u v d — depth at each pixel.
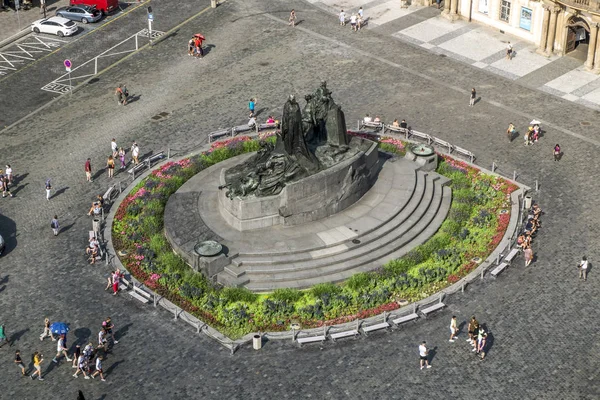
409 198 71.56
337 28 104.94
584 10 90.81
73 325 61.44
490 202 73.56
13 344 59.94
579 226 70.38
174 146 82.88
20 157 82.06
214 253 64.62
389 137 83.06
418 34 103.00
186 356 58.62
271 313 61.62
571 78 92.75
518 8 99.62
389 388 55.56
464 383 55.78
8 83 95.81
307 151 68.56
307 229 68.19
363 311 61.88
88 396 55.66
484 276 65.06
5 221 73.00
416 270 65.25
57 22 105.69
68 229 71.88
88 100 91.88
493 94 90.38
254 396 55.34
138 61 99.56
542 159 79.62
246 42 102.31
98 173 79.31
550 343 58.75
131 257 67.62
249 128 84.38
